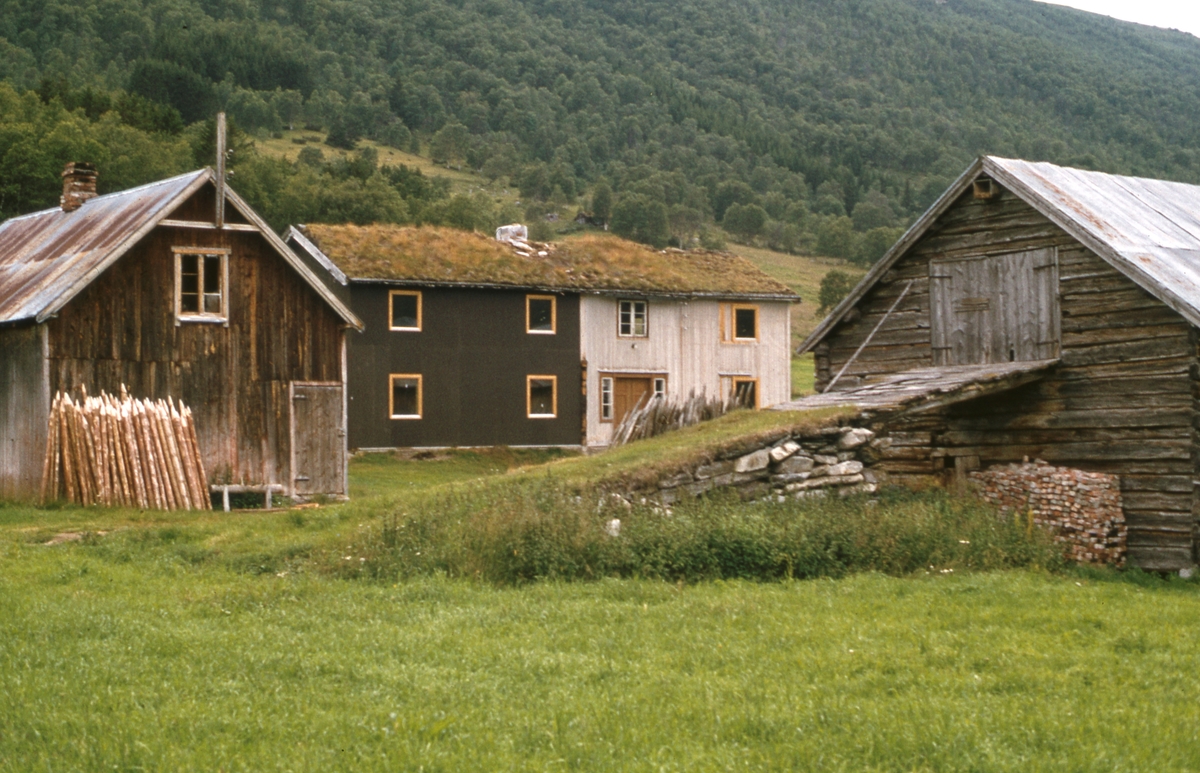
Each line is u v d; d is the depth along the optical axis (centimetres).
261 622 1060
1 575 1323
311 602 1156
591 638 995
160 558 1495
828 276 11525
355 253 3953
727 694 817
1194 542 1827
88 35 18400
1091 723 752
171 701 767
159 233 2475
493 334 4056
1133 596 1362
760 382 4575
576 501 1499
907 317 2345
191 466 2186
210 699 781
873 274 2367
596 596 1200
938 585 1311
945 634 1027
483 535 1373
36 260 2681
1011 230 2147
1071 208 2048
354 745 679
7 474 2480
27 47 17788
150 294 2458
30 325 2383
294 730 710
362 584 1297
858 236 18138
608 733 714
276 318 2606
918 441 2100
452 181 19150
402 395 3903
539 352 4134
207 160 10350
